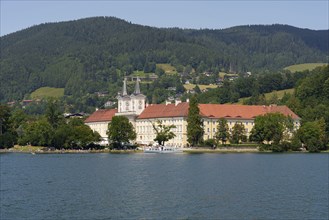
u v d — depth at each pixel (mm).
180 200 124312
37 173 185750
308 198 126875
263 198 126938
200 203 120625
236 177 169000
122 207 116250
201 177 168875
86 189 142625
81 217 106938
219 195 131250
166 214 109312
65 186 149125
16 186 149875
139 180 161750
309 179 164125
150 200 124438
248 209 114062
